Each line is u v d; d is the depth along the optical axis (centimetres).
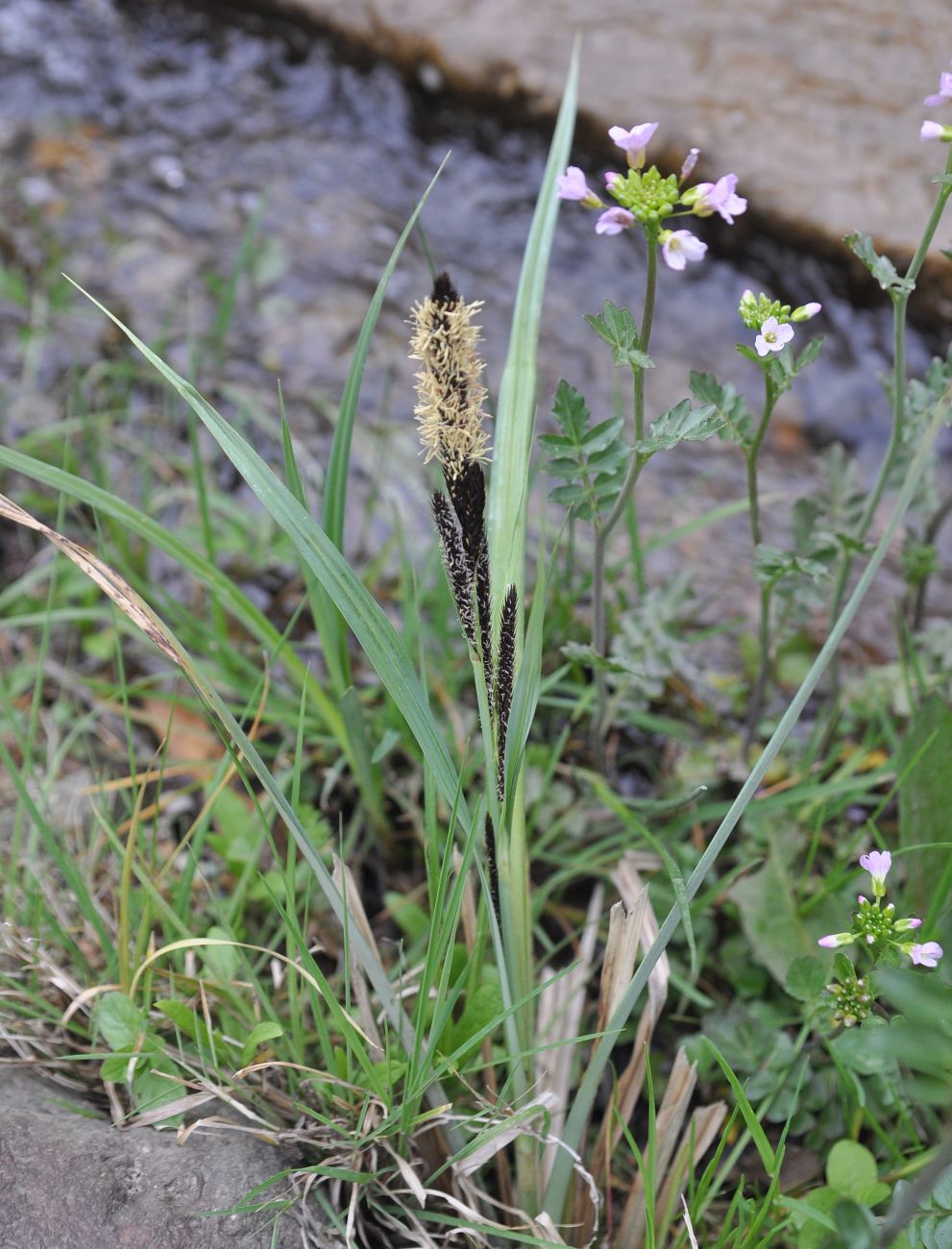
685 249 74
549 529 99
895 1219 69
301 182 126
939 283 111
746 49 125
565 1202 81
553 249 122
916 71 123
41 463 78
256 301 115
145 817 92
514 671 75
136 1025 79
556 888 90
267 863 89
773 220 116
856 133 119
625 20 128
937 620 98
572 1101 84
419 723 75
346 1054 79
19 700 95
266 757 93
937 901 82
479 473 72
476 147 129
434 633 95
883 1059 80
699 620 98
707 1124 80
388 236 122
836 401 111
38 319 112
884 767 88
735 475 106
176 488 101
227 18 138
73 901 86
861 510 89
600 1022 81
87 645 96
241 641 97
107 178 124
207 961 82
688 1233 77
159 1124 78
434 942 76
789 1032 85
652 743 94
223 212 122
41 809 91
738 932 88
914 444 86
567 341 114
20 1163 76
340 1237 77
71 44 136
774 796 87
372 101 133
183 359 109
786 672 95
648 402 109
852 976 76
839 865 86
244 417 105
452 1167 79
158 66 135
